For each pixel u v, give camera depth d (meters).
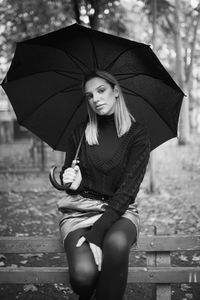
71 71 2.78
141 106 2.84
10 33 9.44
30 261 3.82
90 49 2.59
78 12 6.71
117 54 2.56
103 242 2.24
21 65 2.61
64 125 2.94
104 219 2.27
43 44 2.54
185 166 9.34
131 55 2.54
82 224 2.39
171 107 2.74
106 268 2.15
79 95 2.88
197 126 18.33
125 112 2.53
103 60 2.64
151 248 2.64
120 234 2.21
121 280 2.16
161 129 2.87
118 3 8.23
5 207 5.90
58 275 2.66
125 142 2.48
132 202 2.44
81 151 2.54
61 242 2.63
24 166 9.87
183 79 12.28
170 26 10.11
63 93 2.88
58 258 3.90
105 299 2.15
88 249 2.24
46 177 8.38
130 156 2.48
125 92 2.81
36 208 5.81
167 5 7.93
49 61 2.69
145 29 10.72
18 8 8.64
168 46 12.60
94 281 2.17
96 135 2.51
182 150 12.31
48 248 2.64
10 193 6.86
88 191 2.51
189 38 11.93
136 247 2.64
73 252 2.22
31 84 2.80
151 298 3.01
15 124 16.75
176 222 4.95
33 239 2.64
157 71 2.54
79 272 2.12
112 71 2.69
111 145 2.48
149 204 5.93
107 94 2.48
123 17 9.62
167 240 2.63
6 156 12.03
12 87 2.75
